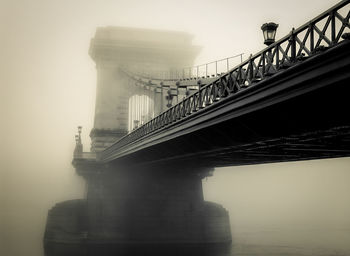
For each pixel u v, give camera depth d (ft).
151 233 220.02
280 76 63.98
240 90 76.02
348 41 50.75
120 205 224.33
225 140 98.63
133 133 169.99
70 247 212.84
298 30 60.34
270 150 105.19
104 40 281.13
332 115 65.67
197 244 219.82
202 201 229.45
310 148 100.27
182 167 187.83
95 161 229.25
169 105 129.80
